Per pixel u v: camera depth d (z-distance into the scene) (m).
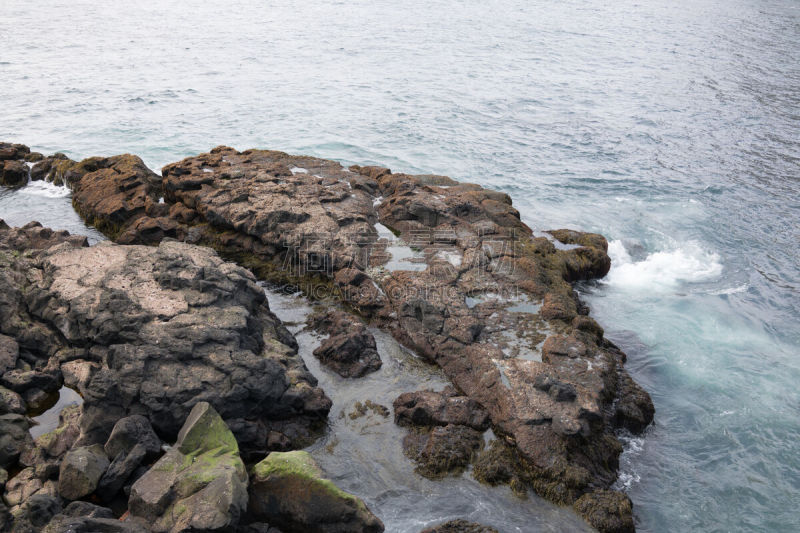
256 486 11.23
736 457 13.80
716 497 12.76
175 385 12.80
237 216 20.38
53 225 22.72
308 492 11.08
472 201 22.56
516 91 44.75
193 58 52.53
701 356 17.25
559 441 12.81
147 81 44.44
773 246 24.38
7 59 49.66
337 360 15.35
